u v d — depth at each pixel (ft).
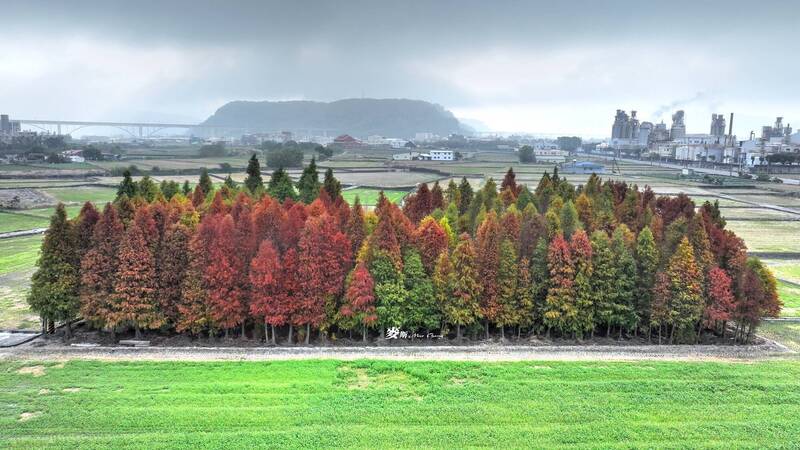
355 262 223.71
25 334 221.05
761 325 244.22
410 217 307.17
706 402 164.86
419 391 170.50
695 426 151.53
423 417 153.99
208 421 150.10
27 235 413.18
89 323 219.82
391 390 170.19
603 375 183.32
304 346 209.46
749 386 175.11
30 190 570.87
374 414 154.92
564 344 218.38
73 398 162.20
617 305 216.54
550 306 216.13
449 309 213.66
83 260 211.41
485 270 216.74
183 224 223.51
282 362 191.62
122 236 214.28
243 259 213.25
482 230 228.02
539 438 144.66
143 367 185.78
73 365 186.50
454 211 273.33
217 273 208.03
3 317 240.32
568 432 147.54
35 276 213.25
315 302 209.05
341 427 148.36
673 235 233.76
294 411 155.63
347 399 163.12
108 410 155.12
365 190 629.10
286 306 208.54
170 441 141.08
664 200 342.85
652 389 172.04
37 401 160.35
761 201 629.92
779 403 165.27
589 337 226.79
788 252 389.80
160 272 214.69
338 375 181.16
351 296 208.13
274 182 327.67
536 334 228.02
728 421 154.51
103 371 182.09
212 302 208.85
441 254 217.56
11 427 146.20
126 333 223.10
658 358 201.87
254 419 151.33
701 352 207.21
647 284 219.82
